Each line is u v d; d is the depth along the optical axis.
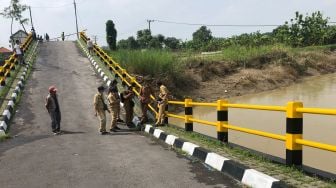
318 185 5.76
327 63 39.25
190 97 28.38
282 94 28.94
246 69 33.94
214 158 7.86
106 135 13.09
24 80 23.89
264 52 36.81
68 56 35.25
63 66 29.88
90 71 27.80
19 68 26.92
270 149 14.11
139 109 17.03
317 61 38.75
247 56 35.09
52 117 13.67
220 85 30.92
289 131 6.84
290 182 5.97
